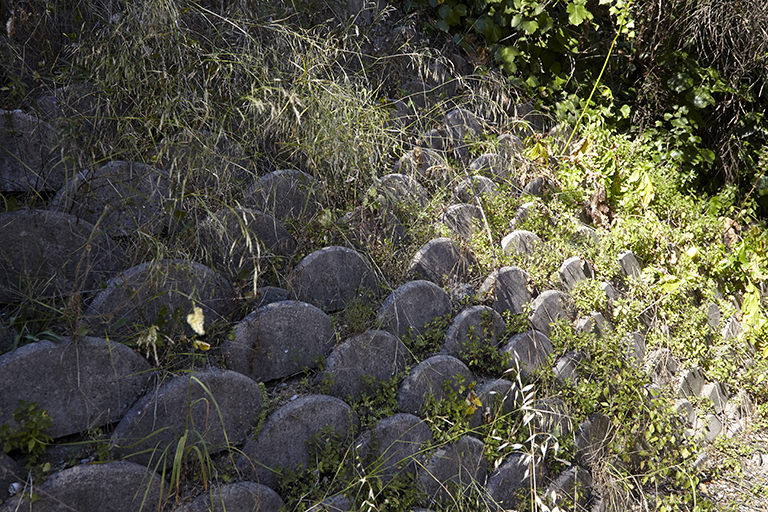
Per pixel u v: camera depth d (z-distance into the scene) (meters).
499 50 3.87
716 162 4.91
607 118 4.42
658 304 3.84
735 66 4.66
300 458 2.23
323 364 2.36
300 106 2.61
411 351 2.63
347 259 2.54
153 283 2.02
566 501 2.94
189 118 2.44
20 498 1.58
